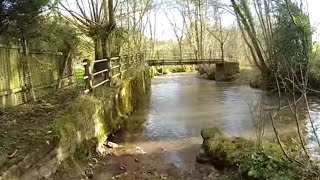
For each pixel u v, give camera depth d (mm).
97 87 9820
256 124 9094
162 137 9773
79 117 7207
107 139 9164
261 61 19422
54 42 10352
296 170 5461
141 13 25078
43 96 9555
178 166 7410
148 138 9680
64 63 11508
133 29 20219
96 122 8344
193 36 43625
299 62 5848
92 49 14008
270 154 5996
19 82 8422
